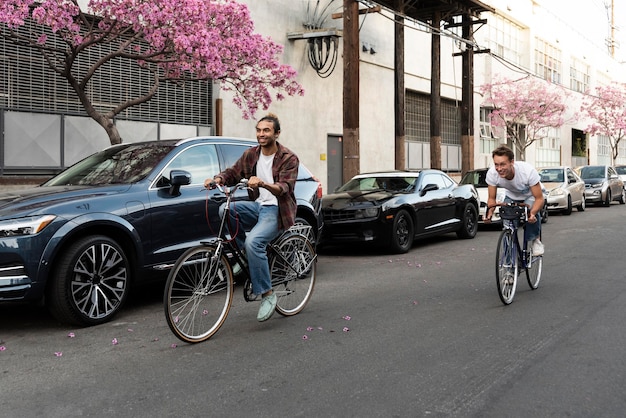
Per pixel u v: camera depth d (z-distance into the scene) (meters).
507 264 6.17
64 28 9.40
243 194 6.89
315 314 5.82
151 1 8.64
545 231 13.43
